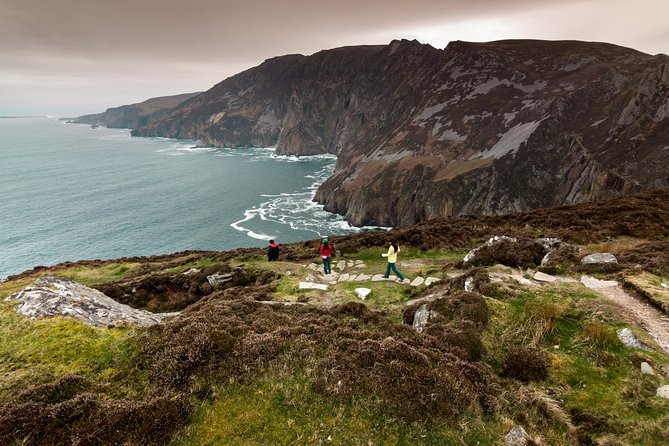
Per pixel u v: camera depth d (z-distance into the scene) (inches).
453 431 279.3
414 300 692.1
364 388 313.3
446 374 329.7
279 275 967.0
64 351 355.3
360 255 1137.4
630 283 493.7
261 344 372.5
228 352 362.3
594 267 580.1
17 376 324.5
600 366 357.1
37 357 347.6
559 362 372.2
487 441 275.9
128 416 277.7
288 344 382.0
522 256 722.8
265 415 294.0
